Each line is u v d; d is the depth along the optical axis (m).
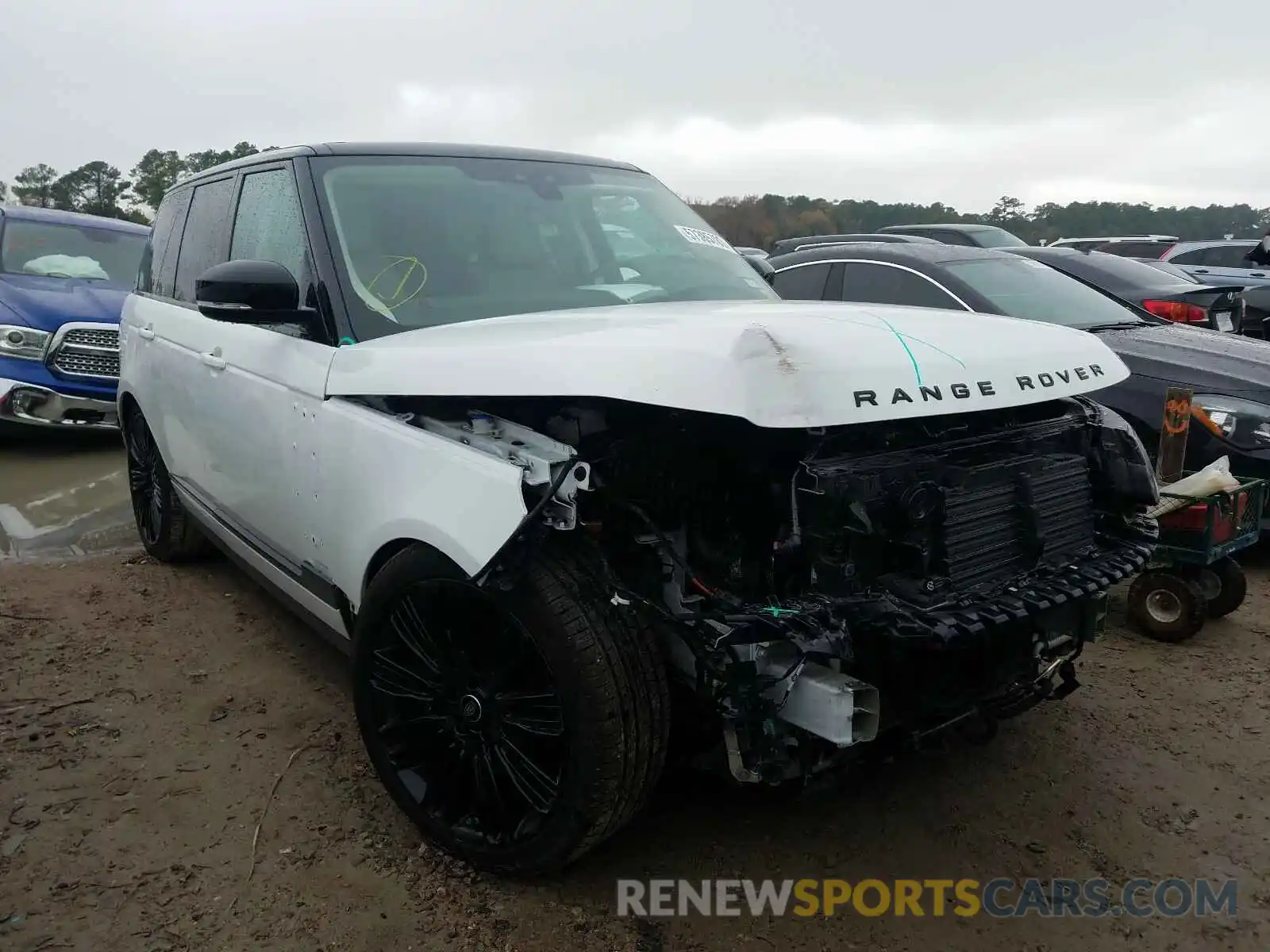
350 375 2.91
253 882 2.69
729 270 3.90
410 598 2.68
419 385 2.65
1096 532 3.00
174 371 4.38
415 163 3.61
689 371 2.19
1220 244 14.82
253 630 4.44
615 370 2.28
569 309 3.25
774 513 2.41
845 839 2.91
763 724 2.28
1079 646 2.89
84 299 8.30
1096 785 3.20
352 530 2.89
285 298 3.00
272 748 3.41
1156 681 3.98
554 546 2.43
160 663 4.09
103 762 3.31
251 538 3.94
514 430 2.49
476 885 2.68
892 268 6.56
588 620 2.34
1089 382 2.79
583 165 4.07
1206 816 3.03
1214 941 2.50
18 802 3.06
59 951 2.43
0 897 2.62
